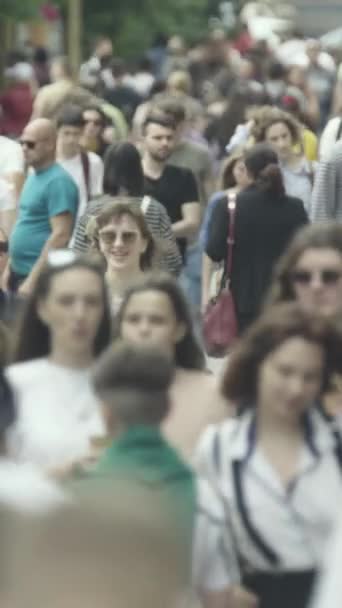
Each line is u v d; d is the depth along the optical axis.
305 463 11.15
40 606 6.18
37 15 58.69
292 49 71.69
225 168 23.83
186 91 42.03
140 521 6.29
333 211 23.56
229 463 11.17
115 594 6.20
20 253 23.34
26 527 6.23
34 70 56.59
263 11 99.62
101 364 10.11
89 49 77.50
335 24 98.69
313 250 14.00
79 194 23.66
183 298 13.30
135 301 13.25
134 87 50.25
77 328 12.89
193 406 12.84
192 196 24.41
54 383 12.77
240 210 21.16
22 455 12.57
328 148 24.17
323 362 11.22
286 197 21.22
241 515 11.09
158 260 18.42
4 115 41.25
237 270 21.25
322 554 11.11
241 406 12.04
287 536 11.09
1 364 12.75
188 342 13.30
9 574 6.20
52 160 23.23
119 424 9.92
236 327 21.17
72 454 12.50
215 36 64.94
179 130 24.50
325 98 57.84
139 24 78.75
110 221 17.98
